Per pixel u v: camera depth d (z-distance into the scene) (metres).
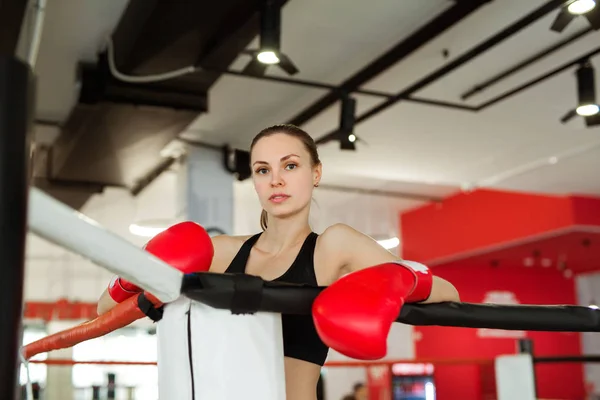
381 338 0.96
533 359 3.11
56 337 1.53
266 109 6.00
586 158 7.20
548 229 8.67
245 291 1.04
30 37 3.17
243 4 3.53
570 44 4.63
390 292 1.03
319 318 0.99
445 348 11.08
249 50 3.63
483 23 4.41
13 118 0.72
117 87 4.78
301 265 1.35
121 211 9.38
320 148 6.81
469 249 9.62
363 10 4.24
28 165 0.74
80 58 4.95
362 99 5.66
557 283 12.16
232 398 1.08
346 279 1.05
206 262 1.17
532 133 6.43
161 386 1.17
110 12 4.33
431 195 9.84
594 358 3.18
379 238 8.80
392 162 7.35
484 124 6.19
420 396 10.73
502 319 1.26
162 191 8.61
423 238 10.45
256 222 10.12
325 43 4.70
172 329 1.13
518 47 4.70
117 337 11.19
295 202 1.35
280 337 1.15
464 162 7.35
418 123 6.16
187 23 3.70
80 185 7.08
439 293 1.22
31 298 10.66
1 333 0.70
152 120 5.15
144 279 0.96
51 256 10.59
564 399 11.80
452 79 5.22
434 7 4.21
